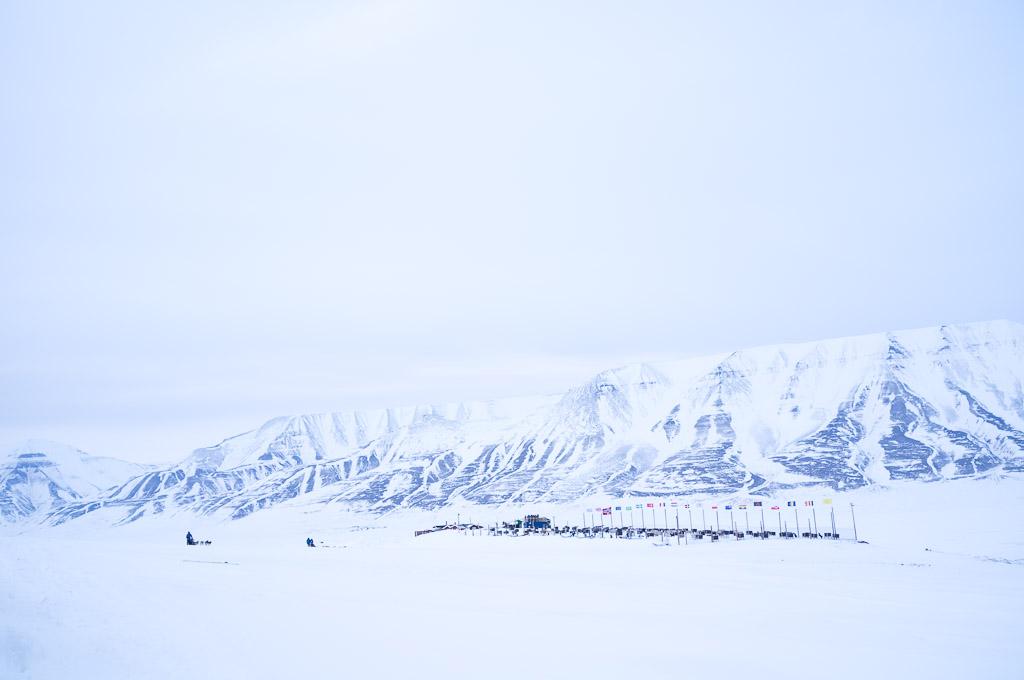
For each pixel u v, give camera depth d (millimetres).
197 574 61062
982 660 32000
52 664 27859
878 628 39156
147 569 63812
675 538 117062
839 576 67875
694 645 34438
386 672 28562
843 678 29141
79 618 36125
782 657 32188
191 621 36594
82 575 55062
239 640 32594
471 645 33562
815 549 98375
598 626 39031
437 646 33125
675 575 69188
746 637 36406
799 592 55062
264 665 28641
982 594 54000
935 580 64375
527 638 35500
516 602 48750
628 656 31984
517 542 124562
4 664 27781
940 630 38562
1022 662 31703
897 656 32594
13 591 43969
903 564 80250
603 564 81750
